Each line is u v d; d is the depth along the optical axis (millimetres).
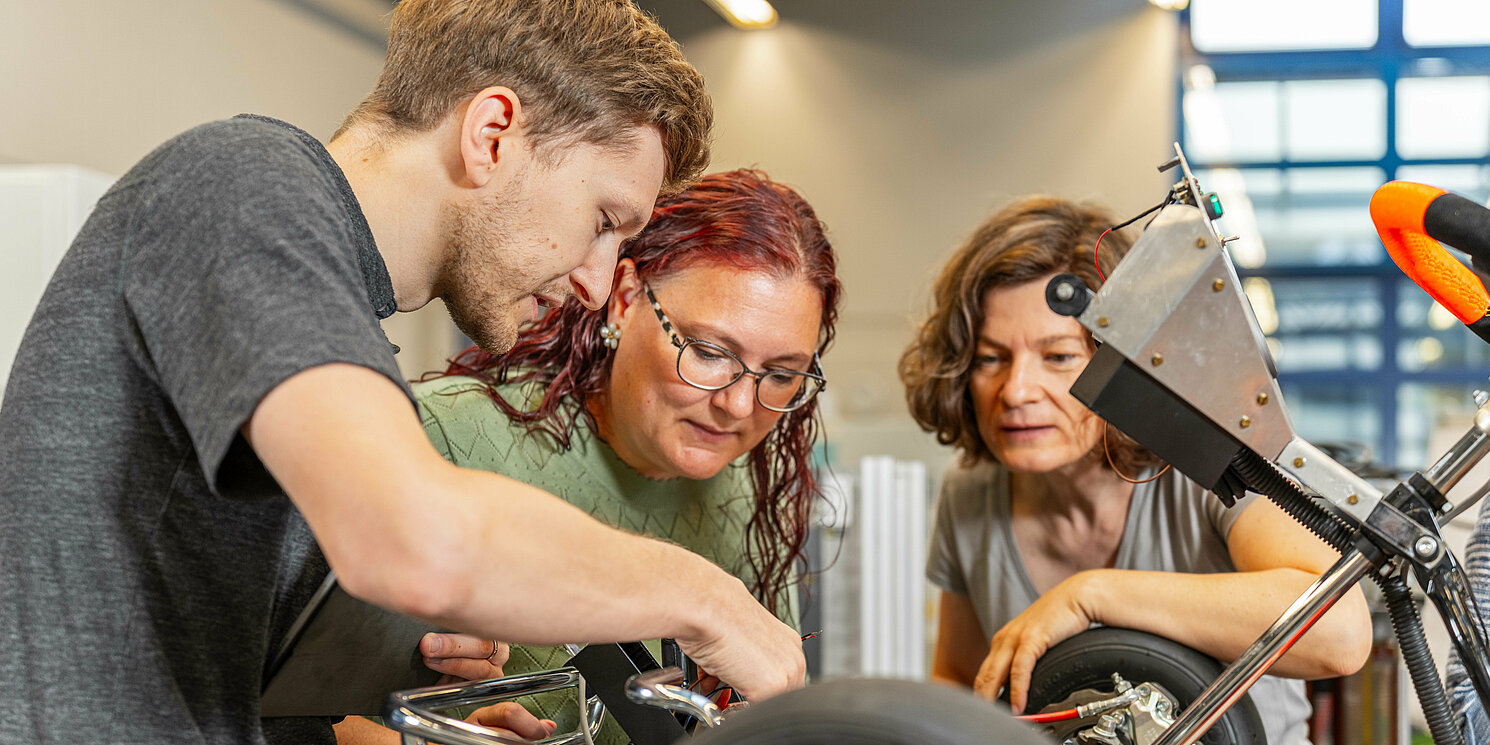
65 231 2367
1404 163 7141
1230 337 660
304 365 502
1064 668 1010
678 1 7121
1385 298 7336
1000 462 1329
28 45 3605
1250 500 1146
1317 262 7430
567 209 743
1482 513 1035
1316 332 7441
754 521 1204
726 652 593
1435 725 674
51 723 601
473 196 723
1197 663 963
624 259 1016
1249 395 667
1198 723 720
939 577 1481
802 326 1000
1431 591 663
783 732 404
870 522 3166
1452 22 7008
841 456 5336
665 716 668
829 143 6984
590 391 1076
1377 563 684
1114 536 1270
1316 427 7426
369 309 576
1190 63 7137
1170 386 673
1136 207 6750
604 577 536
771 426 1069
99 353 604
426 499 488
